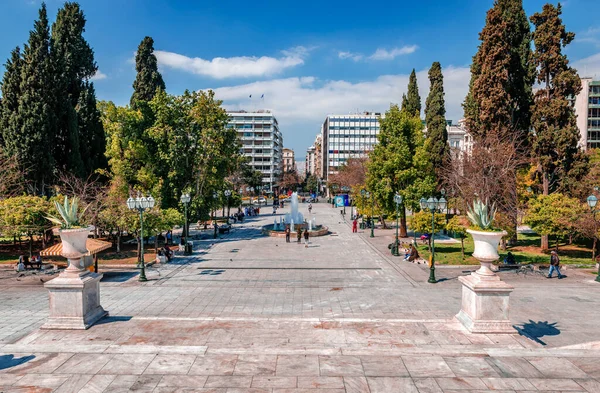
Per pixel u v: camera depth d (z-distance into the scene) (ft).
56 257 82.38
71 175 102.47
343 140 456.04
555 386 23.32
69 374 24.56
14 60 102.32
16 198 81.10
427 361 26.50
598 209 75.41
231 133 127.03
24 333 37.63
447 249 97.25
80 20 133.90
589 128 252.21
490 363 26.27
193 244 105.50
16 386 23.07
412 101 163.63
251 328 33.88
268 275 68.23
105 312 36.73
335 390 22.57
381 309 47.50
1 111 102.47
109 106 105.81
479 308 32.42
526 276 69.10
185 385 23.16
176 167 113.09
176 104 117.39
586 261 81.92
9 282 61.67
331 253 91.61
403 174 107.96
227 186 156.87
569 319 43.80
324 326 34.42
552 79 96.78
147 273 69.31
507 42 100.53
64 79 109.50
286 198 363.76
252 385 23.13
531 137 100.99
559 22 95.40
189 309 47.11
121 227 84.23
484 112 101.14
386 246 102.53
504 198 93.45
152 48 151.12
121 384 23.30
